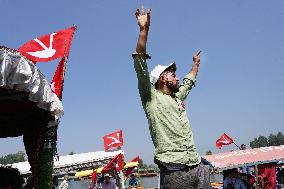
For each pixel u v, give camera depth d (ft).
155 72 11.05
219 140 61.72
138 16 10.45
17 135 20.08
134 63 10.23
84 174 73.00
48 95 14.61
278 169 48.32
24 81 13.35
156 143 10.03
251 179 44.93
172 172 9.60
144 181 77.82
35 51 19.49
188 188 9.49
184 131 10.04
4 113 17.48
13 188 14.55
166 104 10.26
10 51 13.46
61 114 15.07
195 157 9.79
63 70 19.11
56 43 19.69
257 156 41.73
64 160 78.07
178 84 11.08
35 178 16.46
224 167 40.29
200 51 13.73
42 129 17.15
